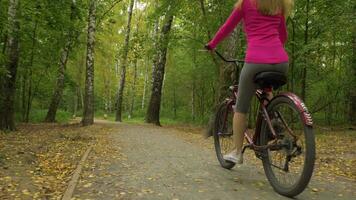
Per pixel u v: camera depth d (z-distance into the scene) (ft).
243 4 14.52
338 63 79.71
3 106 49.60
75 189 14.69
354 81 72.69
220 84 45.24
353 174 19.61
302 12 63.87
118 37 121.19
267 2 14.01
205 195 13.83
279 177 14.34
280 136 13.96
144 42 70.64
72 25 72.54
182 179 16.28
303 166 12.80
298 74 77.61
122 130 47.62
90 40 60.49
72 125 63.52
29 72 83.56
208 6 60.80
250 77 14.51
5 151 25.35
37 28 68.95
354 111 73.92
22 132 47.44
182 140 35.19
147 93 199.11
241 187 15.01
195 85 139.13
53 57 84.79
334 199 13.71
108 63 161.89
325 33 57.62
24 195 14.24
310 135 12.57
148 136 38.81
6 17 49.65
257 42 14.29
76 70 133.18
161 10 62.54
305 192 14.52
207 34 63.93
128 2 111.65
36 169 19.27
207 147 29.07
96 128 51.78
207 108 137.49
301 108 12.98
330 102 81.92
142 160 21.26
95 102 219.41
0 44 57.11
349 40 60.08
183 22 66.69
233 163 17.87
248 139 15.97
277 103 14.21
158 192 14.21
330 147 35.32
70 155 24.29
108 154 23.81
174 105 159.53
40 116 97.04
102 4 79.10
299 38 70.18
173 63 144.25
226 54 46.88
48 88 105.09
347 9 46.93
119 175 17.07
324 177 17.97
